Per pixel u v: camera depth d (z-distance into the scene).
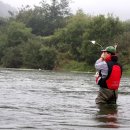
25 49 78.50
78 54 74.25
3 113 9.74
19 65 80.50
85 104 12.72
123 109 11.59
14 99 13.77
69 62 73.00
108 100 13.02
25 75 38.44
